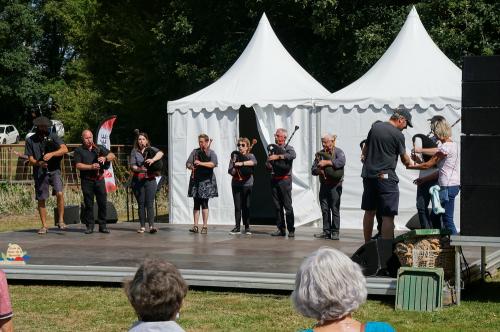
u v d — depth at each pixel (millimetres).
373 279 8797
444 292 8602
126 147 23938
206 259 10836
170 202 16219
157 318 3389
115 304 9039
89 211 14133
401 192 14938
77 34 37406
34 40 49156
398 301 8523
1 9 46719
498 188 8102
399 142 10375
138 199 14188
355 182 15164
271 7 25938
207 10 28281
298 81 16250
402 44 15922
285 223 14281
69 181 22094
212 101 15852
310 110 15430
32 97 48375
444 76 15312
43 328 8008
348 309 3281
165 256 11141
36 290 9961
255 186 19281
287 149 13500
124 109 33406
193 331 7738
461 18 22453
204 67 27969
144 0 33781
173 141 16141
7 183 22250
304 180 15352
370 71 16000
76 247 12250
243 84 16062
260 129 15555
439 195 10469
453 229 10555
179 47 28812
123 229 14859
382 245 9078
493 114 8094
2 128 47594
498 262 10977
